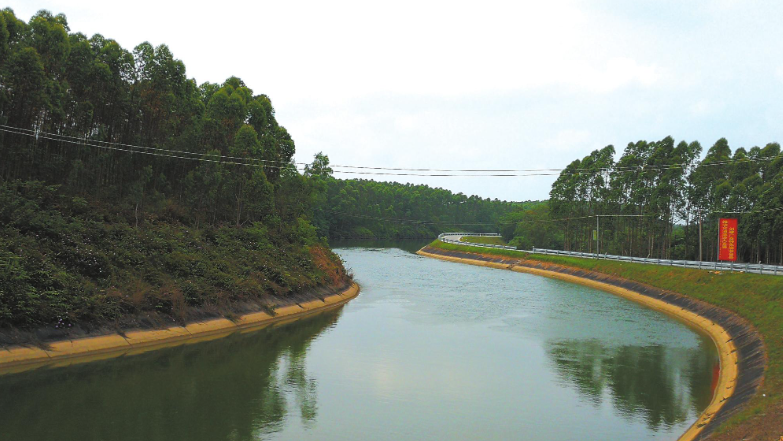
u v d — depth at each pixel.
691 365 29.52
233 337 33.75
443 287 64.50
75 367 25.20
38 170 37.28
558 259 84.81
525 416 21.50
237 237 48.84
